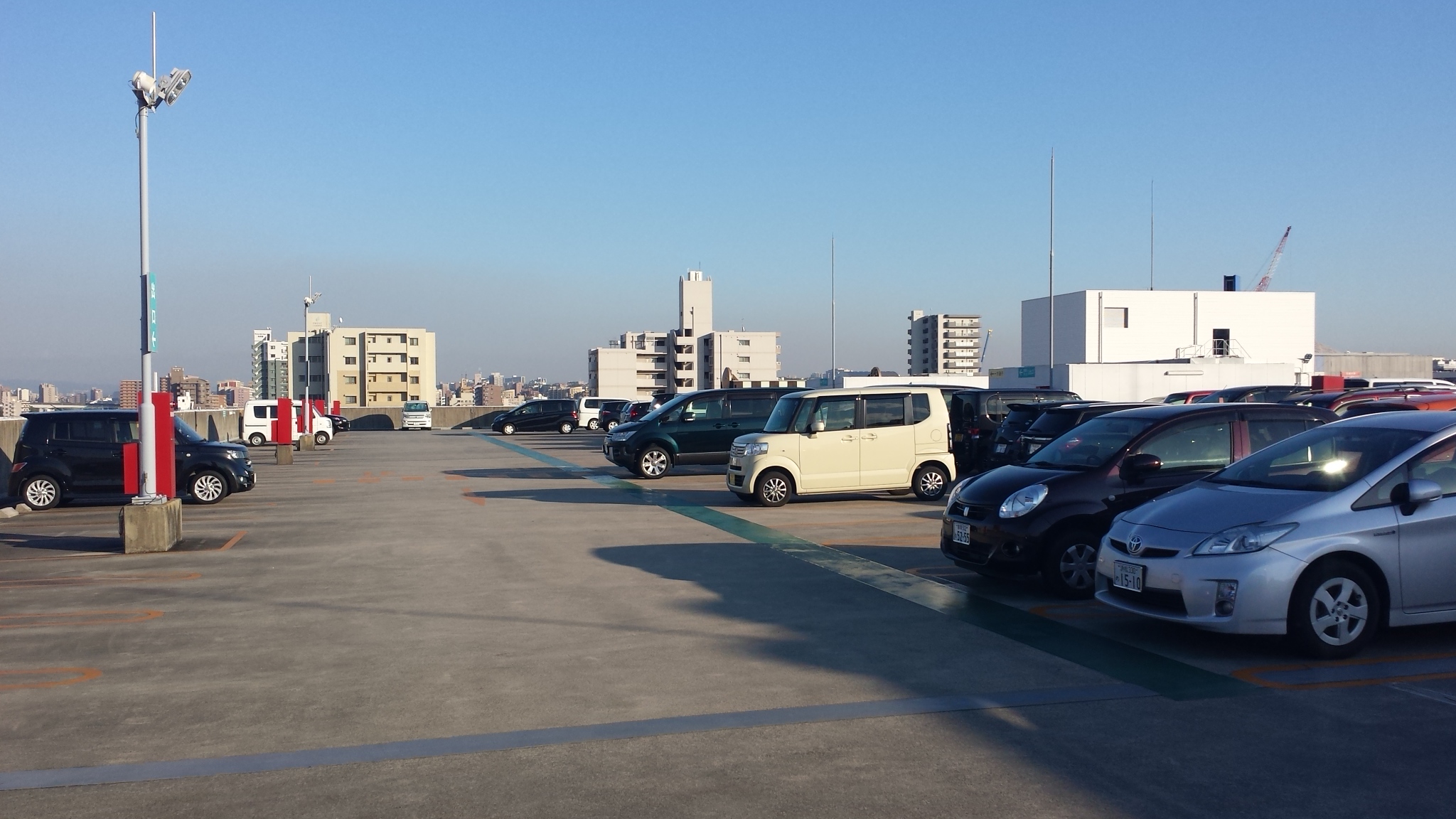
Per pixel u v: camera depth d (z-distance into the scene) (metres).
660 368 118.62
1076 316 68.06
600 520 14.67
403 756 5.11
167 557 11.73
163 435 12.67
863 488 16.39
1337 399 17.03
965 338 137.88
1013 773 4.81
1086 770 4.84
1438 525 6.76
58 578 10.42
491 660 6.98
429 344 111.50
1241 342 68.44
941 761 4.97
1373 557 6.66
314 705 6.00
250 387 76.44
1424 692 6.00
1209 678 6.36
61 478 16.92
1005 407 19.98
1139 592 7.11
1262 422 9.38
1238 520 6.85
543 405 49.44
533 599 9.12
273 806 4.49
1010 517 8.95
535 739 5.33
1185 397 24.41
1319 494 6.85
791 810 4.39
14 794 4.66
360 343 108.94
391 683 6.44
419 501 17.59
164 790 4.69
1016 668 6.65
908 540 12.47
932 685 6.28
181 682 6.54
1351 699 5.89
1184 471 9.09
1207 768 4.85
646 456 21.59
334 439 44.06
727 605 8.76
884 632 7.71
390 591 9.55
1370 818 4.29
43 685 6.50
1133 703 5.87
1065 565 8.84
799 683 6.35
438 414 62.50
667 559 11.21
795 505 16.50
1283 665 6.64
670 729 5.49
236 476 17.34
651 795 4.56
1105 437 9.49
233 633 7.89
